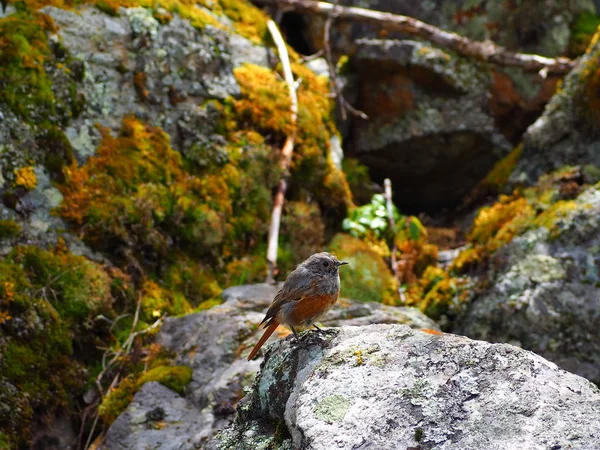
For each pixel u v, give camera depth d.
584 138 8.21
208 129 8.21
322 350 3.82
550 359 6.66
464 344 3.55
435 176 10.26
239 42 9.18
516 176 8.58
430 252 8.56
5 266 6.22
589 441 2.94
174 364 6.09
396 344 3.67
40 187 6.83
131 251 7.09
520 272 7.06
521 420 3.09
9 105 6.93
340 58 10.42
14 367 5.86
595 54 8.23
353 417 3.30
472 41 10.05
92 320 6.48
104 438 5.39
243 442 3.79
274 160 8.36
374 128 10.16
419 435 3.14
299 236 8.24
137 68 8.07
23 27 7.39
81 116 7.47
